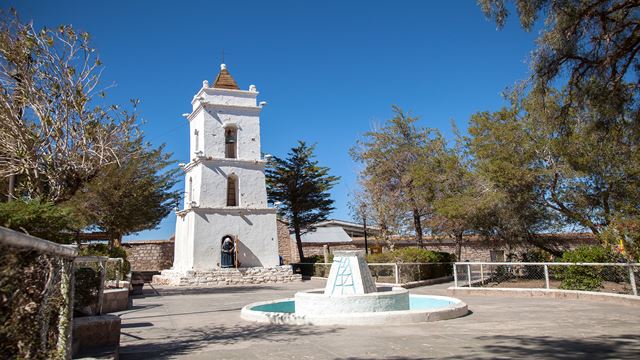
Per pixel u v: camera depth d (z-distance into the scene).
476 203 21.73
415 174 27.88
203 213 29.44
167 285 28.69
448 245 34.75
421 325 9.81
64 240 7.23
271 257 30.50
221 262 29.17
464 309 11.45
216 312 13.55
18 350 3.85
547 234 24.34
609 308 12.04
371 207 31.95
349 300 11.22
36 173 11.32
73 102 11.43
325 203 38.66
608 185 18.92
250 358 6.86
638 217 14.31
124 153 13.26
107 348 6.53
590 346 7.14
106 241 31.64
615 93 11.07
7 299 3.65
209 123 31.19
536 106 12.30
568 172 18.83
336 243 39.56
